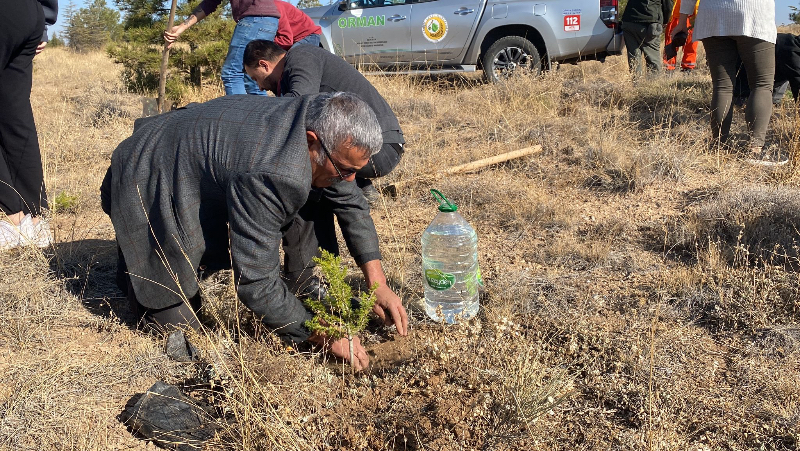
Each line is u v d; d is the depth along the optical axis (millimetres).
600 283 3518
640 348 2844
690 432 2406
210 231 2834
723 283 3303
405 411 2504
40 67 13906
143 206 2801
